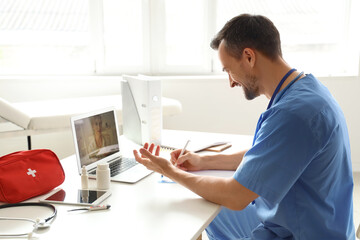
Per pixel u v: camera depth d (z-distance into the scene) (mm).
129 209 1200
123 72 3760
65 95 3492
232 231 1550
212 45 1373
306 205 1210
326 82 3545
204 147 1827
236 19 1296
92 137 1579
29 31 3568
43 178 1303
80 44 3676
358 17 3580
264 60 1270
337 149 1185
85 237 1030
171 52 3789
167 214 1166
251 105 3635
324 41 3793
